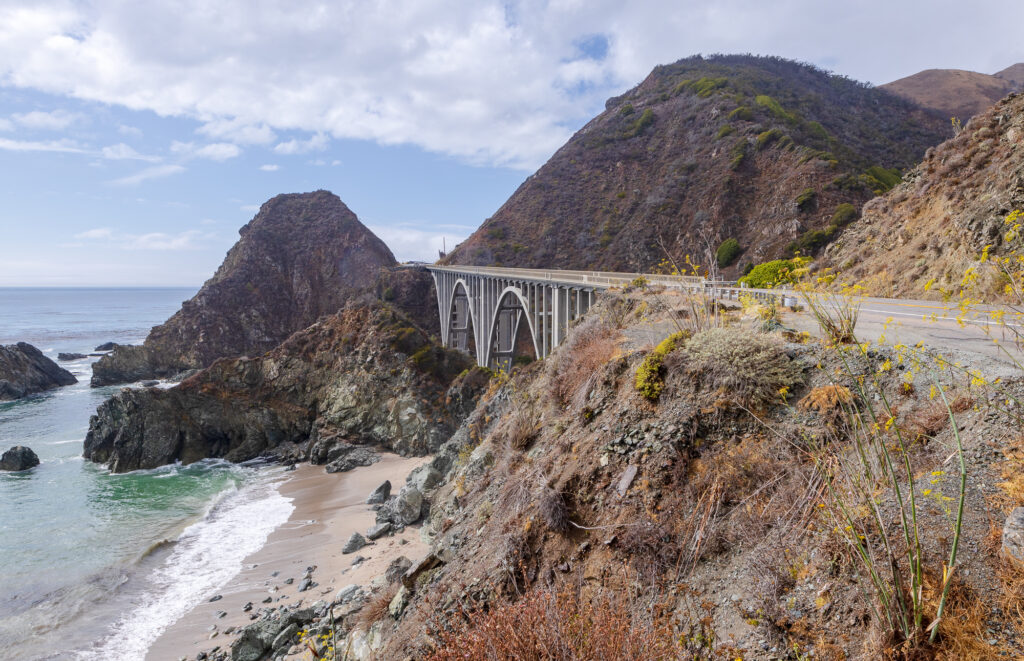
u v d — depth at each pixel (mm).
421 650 6789
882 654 3674
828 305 8469
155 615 16844
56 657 14906
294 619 14039
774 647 4336
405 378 40375
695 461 7062
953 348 7629
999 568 3715
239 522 25266
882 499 4766
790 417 6895
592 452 8227
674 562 5980
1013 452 4672
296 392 43406
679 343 8992
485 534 8859
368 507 25812
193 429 39031
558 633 4191
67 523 25797
